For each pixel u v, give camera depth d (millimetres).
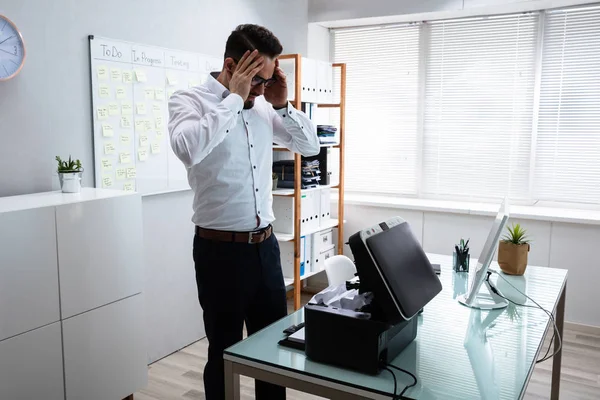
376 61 4824
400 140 4781
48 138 2625
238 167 2049
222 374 2129
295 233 3936
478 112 4449
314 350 1525
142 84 3076
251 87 1981
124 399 2754
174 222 3408
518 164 4344
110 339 2580
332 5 4566
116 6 2904
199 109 1985
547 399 2883
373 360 1438
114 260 2562
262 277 2133
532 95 4238
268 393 2146
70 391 2408
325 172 4281
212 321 2137
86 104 2795
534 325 1856
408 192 4801
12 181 2490
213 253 2090
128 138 3021
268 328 1798
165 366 3275
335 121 5102
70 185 2570
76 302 2398
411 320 1673
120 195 2566
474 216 4137
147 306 3260
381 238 1538
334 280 2656
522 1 3867
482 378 1437
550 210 4082
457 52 4480
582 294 3807
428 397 1327
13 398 2180
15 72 2396
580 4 3990
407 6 4266
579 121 4105
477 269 2146
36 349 2250
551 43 4137
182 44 3354
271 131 2217
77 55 2727
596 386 3031
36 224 2207
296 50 4508
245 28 1926
